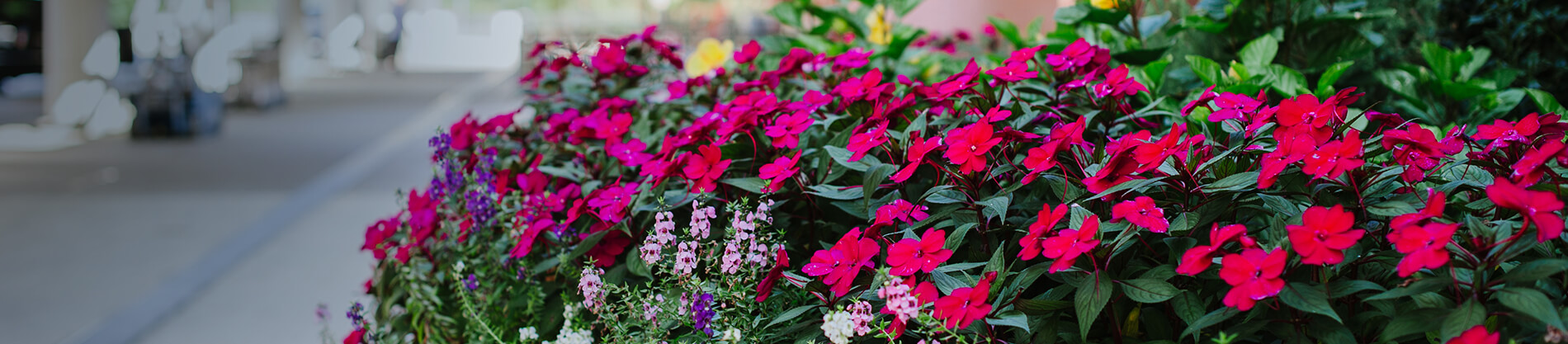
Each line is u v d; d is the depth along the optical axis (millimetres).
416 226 2648
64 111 12352
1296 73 2424
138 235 6254
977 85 2250
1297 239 1276
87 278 5223
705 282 1823
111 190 7953
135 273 5309
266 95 15461
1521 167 1408
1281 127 1561
